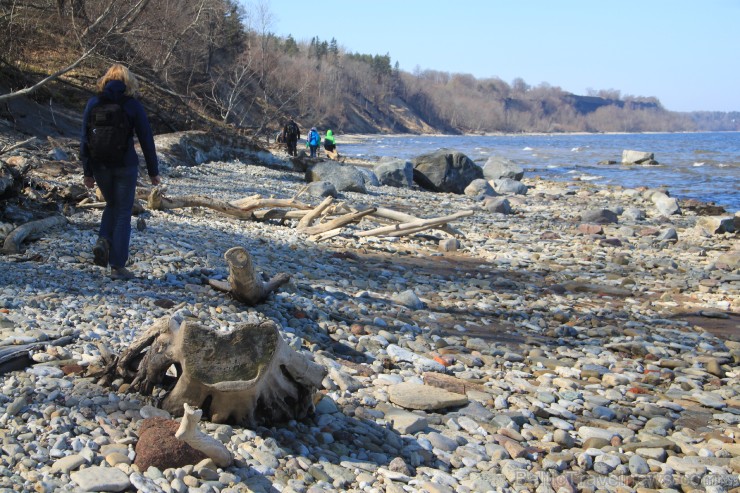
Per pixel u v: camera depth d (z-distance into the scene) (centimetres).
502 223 1762
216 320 646
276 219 1408
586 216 1889
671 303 1005
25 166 1029
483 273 1130
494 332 803
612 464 474
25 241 855
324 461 425
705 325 901
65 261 780
